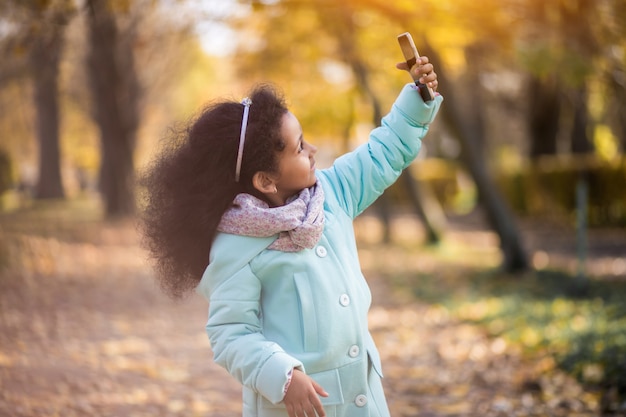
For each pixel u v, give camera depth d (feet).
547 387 15.85
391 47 42.96
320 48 47.32
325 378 6.83
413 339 23.32
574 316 22.27
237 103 7.00
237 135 6.79
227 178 6.83
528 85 69.92
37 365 17.22
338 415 6.88
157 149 7.37
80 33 61.52
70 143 127.13
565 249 45.44
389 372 19.13
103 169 69.67
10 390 14.52
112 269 36.50
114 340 21.80
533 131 72.43
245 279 6.76
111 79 65.41
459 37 33.94
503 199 35.22
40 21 21.99
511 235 34.99
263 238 6.79
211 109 7.02
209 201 6.86
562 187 61.62
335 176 7.64
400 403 15.98
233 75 54.13
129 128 68.64
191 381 17.84
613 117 62.23
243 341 6.59
